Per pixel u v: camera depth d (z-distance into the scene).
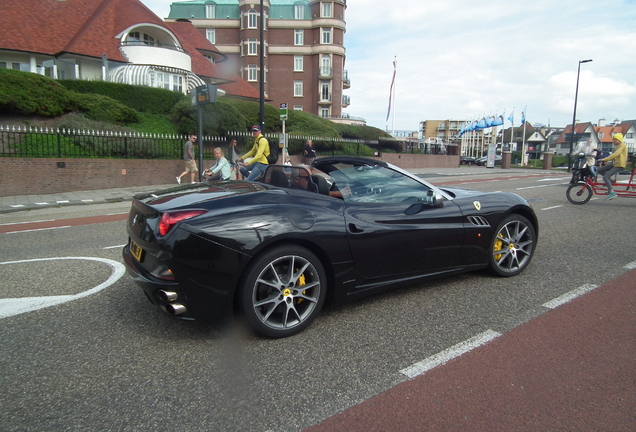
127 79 24.83
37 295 4.08
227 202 3.12
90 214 9.74
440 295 4.05
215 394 2.47
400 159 29.34
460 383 2.58
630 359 2.85
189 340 3.15
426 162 31.75
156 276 2.96
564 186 15.64
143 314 3.62
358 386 2.55
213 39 53.16
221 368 2.76
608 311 3.64
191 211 2.96
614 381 2.59
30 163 13.10
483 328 3.34
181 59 27.98
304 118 29.70
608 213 9.02
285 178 4.04
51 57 24.48
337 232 3.29
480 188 14.78
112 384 2.57
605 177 10.17
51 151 14.99
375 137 34.88
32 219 9.09
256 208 3.09
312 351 2.98
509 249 4.50
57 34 25.44
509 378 2.63
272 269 3.06
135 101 21.44
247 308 2.98
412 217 3.79
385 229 3.55
